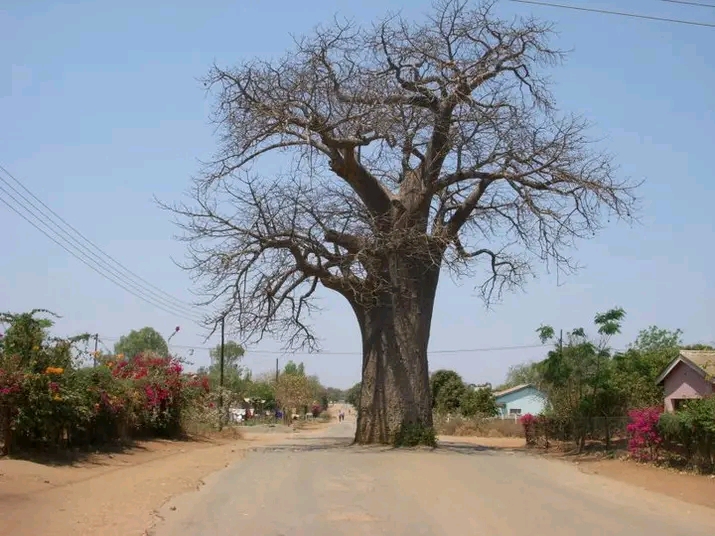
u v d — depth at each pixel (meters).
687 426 15.36
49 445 16.45
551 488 13.09
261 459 18.23
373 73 22.66
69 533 8.63
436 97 22.92
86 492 11.96
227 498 11.48
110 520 9.50
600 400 22.88
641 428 17.27
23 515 9.55
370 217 22.77
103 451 18.61
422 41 22.88
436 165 23.16
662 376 25.69
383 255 23.11
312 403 99.94
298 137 22.72
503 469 16.14
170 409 25.80
